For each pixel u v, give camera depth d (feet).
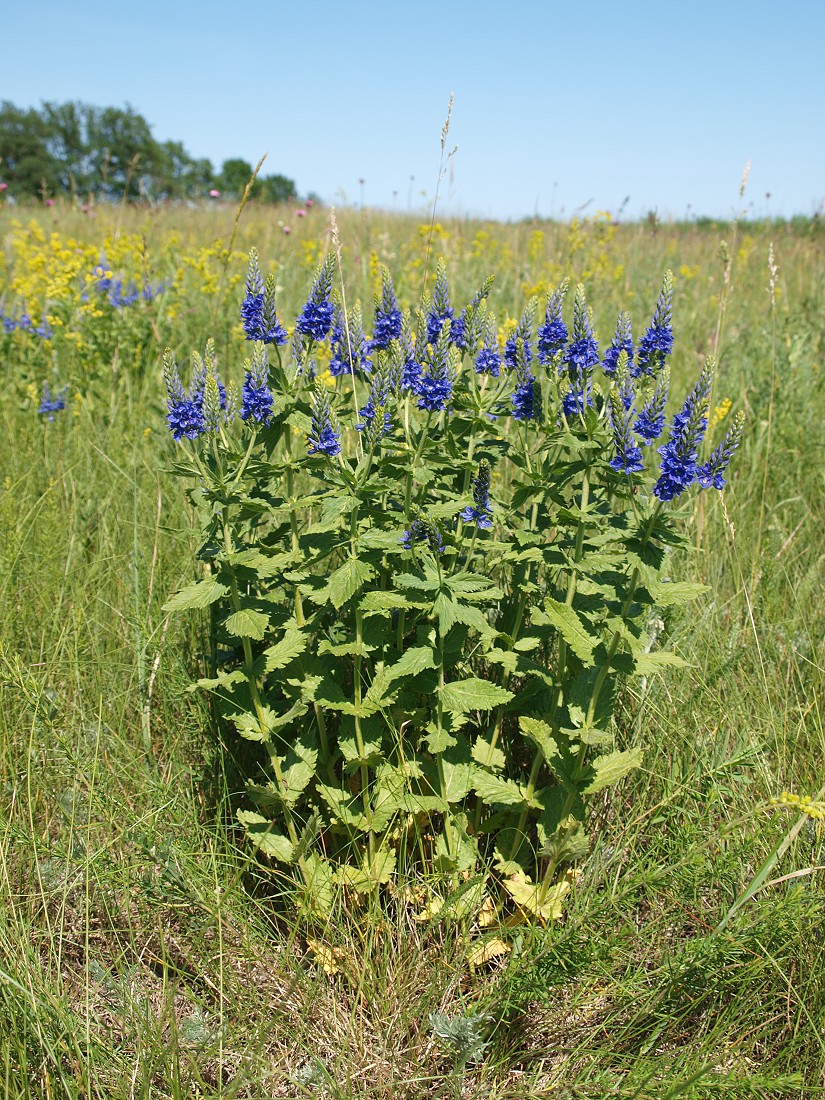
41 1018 2.03
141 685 2.93
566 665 2.66
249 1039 2.20
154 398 5.48
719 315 4.15
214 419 2.33
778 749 2.78
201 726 2.84
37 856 2.39
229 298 6.74
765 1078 1.92
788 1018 2.19
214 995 2.32
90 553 3.79
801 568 3.84
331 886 2.49
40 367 5.71
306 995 2.30
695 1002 2.17
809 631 3.33
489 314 2.70
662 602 2.20
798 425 5.12
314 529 2.61
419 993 2.33
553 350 2.56
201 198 14.17
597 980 2.31
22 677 2.71
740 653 2.92
